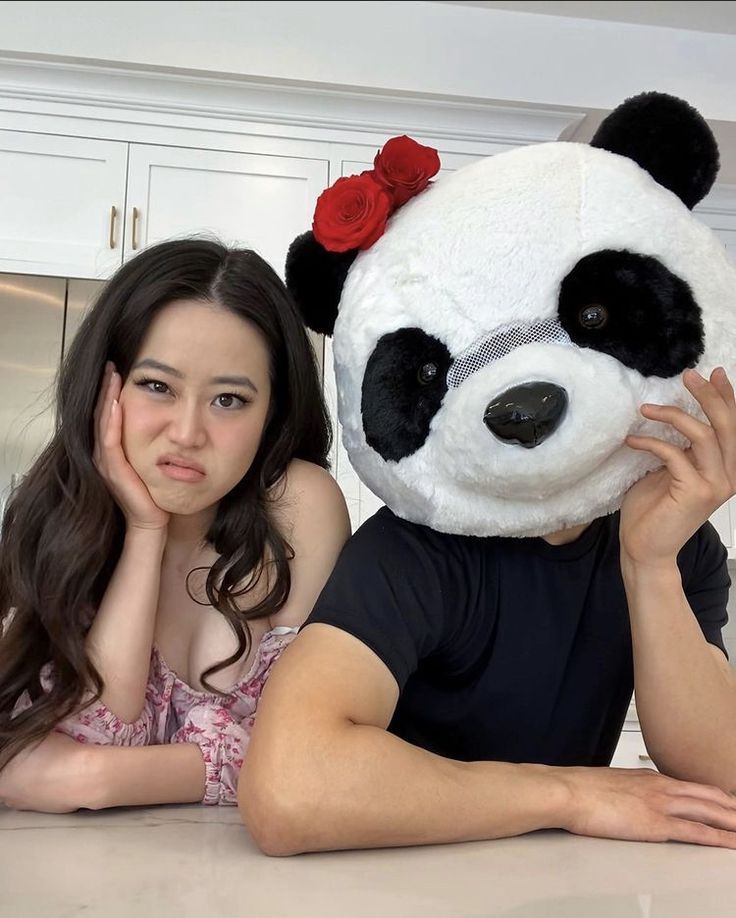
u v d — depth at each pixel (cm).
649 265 65
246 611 92
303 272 80
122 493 87
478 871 53
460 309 66
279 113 253
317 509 97
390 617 72
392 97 252
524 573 79
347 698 65
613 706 85
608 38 268
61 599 86
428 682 81
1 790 75
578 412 62
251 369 86
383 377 69
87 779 73
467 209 68
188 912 44
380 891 48
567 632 79
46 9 241
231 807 79
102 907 45
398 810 58
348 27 256
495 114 259
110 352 88
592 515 73
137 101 247
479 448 63
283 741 60
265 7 252
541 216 66
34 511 91
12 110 245
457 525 72
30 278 244
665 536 71
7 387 238
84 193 246
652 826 62
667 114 72
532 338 65
